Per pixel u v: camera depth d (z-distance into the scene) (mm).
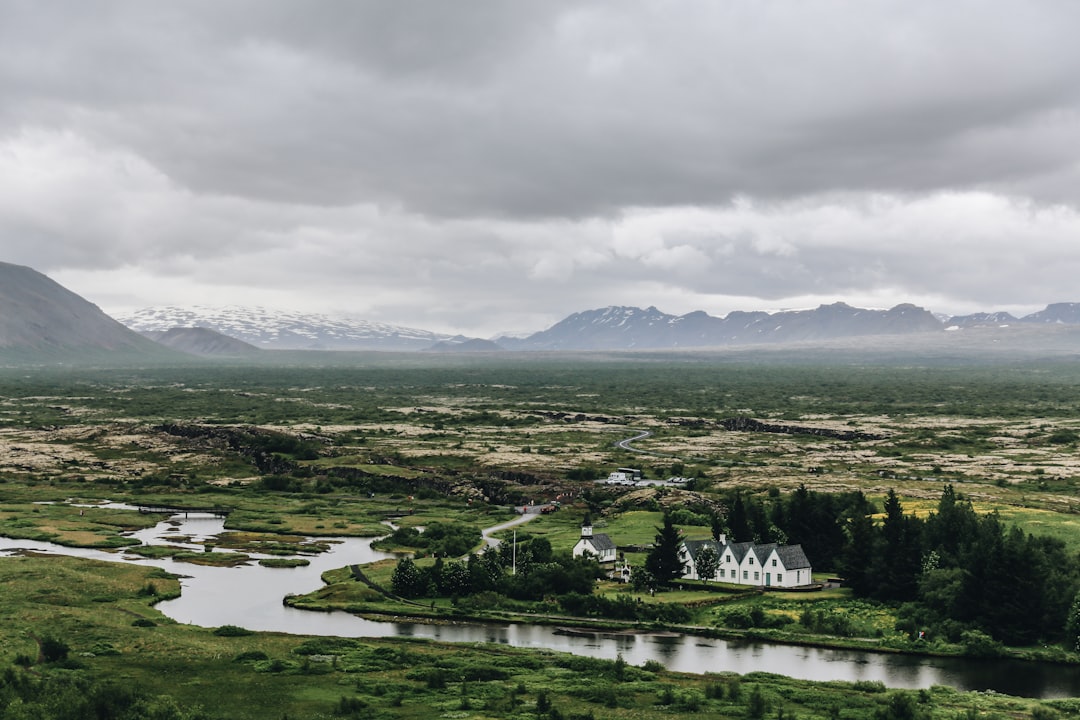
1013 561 152375
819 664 141125
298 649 143000
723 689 122375
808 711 115812
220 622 165375
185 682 126188
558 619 164375
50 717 101438
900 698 112812
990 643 145750
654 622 162000
